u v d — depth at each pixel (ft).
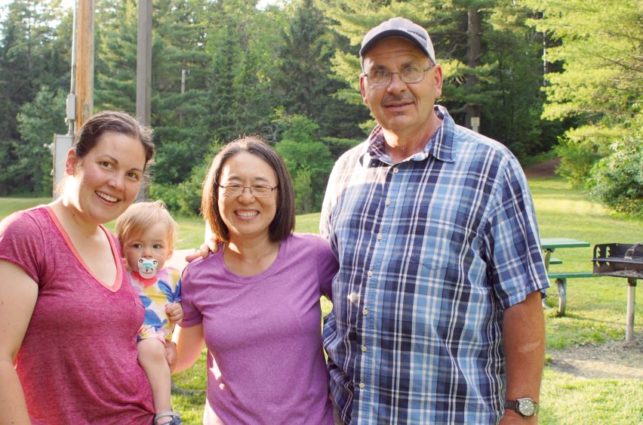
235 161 8.07
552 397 16.89
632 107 57.88
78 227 7.06
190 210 82.53
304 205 88.12
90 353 6.70
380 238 7.61
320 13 111.04
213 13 146.51
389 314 7.39
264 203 7.97
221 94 109.60
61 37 145.79
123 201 7.11
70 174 7.09
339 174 8.58
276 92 113.70
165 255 9.55
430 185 7.48
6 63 143.23
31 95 143.54
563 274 24.75
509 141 106.83
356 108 104.78
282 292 8.05
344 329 7.86
